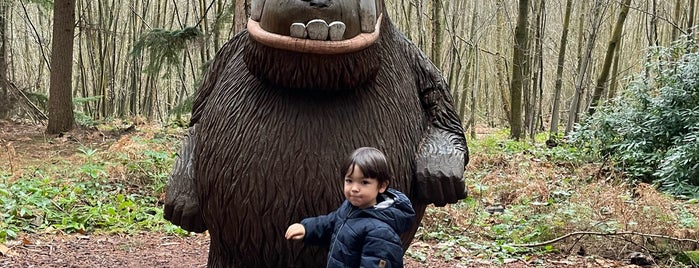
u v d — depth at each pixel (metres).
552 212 6.77
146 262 4.93
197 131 2.91
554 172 9.57
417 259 5.44
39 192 6.49
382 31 2.76
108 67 20.95
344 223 2.34
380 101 2.62
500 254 5.75
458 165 2.78
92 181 7.15
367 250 2.27
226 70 2.79
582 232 5.80
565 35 14.00
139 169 7.57
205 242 5.73
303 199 2.44
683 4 19.69
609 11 22.25
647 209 6.33
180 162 2.86
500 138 14.44
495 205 7.59
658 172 8.80
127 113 23.22
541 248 6.05
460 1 22.70
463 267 5.31
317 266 2.54
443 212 6.65
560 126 22.02
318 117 2.49
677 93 9.35
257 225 2.48
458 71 17.06
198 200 2.74
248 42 2.50
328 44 2.30
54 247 5.15
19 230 5.50
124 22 22.34
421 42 15.83
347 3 2.37
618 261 5.74
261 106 2.52
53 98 11.57
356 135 2.51
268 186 2.45
